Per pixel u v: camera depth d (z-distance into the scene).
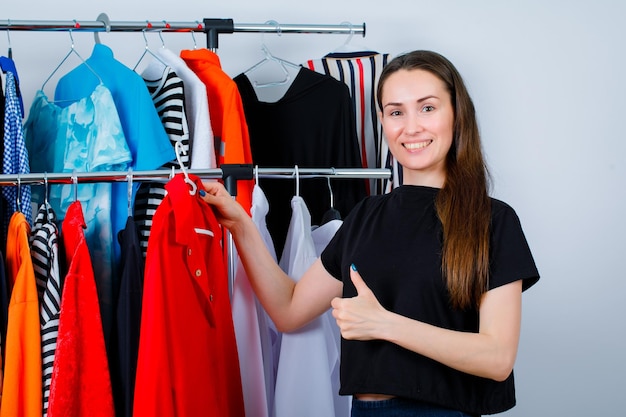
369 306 1.31
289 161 2.05
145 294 1.33
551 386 2.55
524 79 2.51
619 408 2.56
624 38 2.53
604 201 2.54
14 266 1.44
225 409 1.44
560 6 2.51
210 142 1.79
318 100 2.04
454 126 1.46
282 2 2.43
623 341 2.56
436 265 1.35
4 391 1.37
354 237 1.48
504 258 1.34
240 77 2.08
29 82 2.32
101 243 1.69
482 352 1.29
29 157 1.93
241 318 1.58
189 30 1.97
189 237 1.34
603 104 2.53
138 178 1.53
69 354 1.37
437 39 2.48
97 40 1.96
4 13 2.31
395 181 2.08
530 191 2.52
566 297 2.54
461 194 1.39
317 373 1.58
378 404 1.36
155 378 1.30
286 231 2.04
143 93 1.72
